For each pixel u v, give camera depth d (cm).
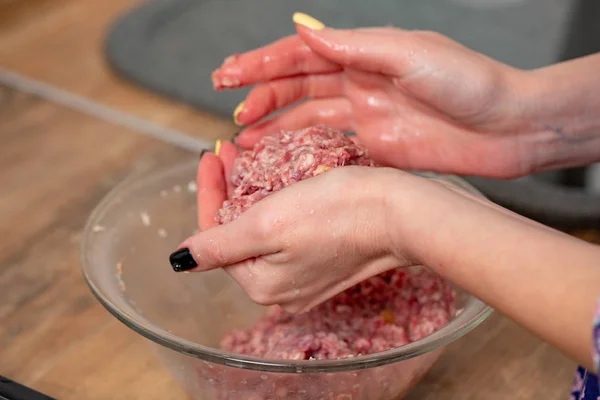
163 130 131
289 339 81
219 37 154
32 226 111
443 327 75
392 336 82
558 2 163
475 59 90
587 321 54
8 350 92
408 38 89
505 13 160
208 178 83
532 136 94
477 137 95
